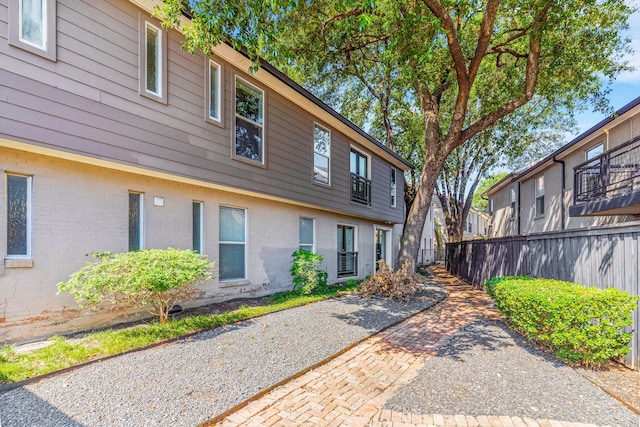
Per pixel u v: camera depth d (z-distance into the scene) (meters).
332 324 5.97
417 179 20.42
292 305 7.26
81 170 5.10
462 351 4.83
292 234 9.79
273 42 5.62
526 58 9.19
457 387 3.66
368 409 3.24
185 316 6.00
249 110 7.87
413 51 7.46
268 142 8.32
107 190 5.41
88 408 2.98
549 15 7.37
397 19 7.55
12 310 4.36
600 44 8.59
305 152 9.70
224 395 3.31
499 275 9.66
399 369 4.22
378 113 18.77
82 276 4.58
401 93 14.52
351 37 10.20
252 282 8.32
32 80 4.27
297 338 5.09
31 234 4.56
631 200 7.39
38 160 4.64
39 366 3.67
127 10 5.36
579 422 2.95
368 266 14.28
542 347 4.88
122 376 3.60
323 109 9.81
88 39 4.86
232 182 7.24
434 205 30.52
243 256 8.22
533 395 3.46
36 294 4.57
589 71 9.20
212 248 7.30
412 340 5.40
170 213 6.41
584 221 11.74
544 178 14.70
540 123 18.27
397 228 18.73
